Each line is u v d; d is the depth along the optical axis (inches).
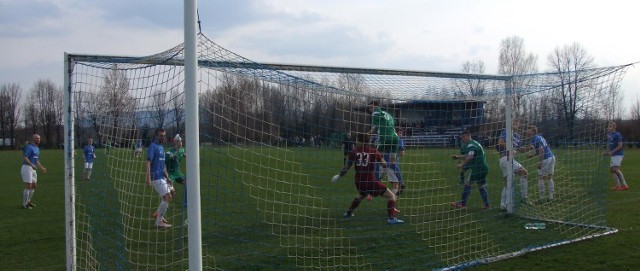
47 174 779.4
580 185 322.3
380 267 220.5
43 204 438.3
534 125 339.9
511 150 338.0
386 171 320.2
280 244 259.8
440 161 363.6
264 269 216.8
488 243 261.7
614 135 464.4
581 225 296.2
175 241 268.5
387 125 293.9
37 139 428.5
